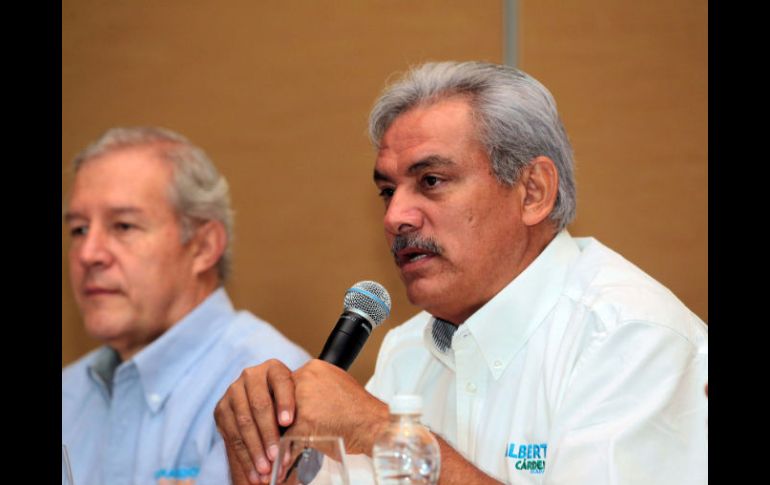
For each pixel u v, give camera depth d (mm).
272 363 4066
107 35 8312
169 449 7176
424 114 4590
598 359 4105
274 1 8164
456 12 7887
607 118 7605
